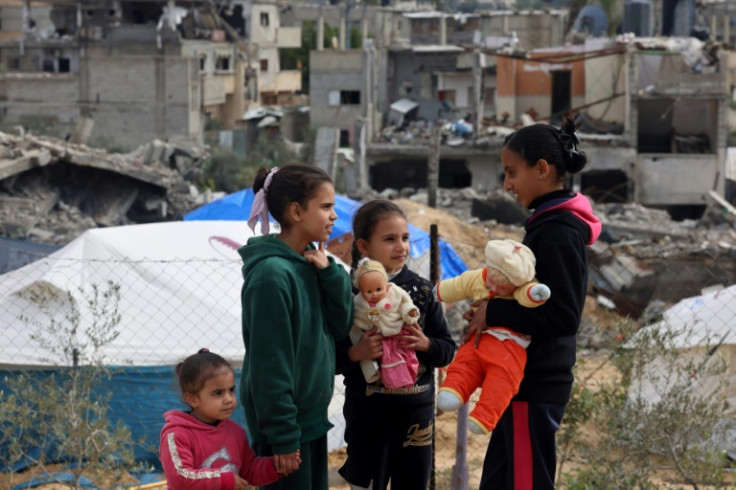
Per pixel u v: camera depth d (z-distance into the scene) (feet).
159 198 104.22
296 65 241.14
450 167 151.53
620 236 84.33
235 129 188.55
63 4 191.72
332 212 14.23
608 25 186.70
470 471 27.78
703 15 228.22
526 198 14.25
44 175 96.84
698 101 133.39
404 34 233.14
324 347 14.16
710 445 22.11
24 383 22.82
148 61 177.78
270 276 13.48
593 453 22.09
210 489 14.20
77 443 21.75
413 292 15.76
